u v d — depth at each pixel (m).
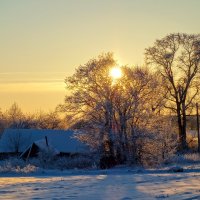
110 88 53.97
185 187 21.83
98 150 53.06
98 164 52.38
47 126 105.06
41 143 63.56
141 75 54.09
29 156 64.19
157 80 55.12
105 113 53.53
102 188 21.61
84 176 32.75
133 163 52.34
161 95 55.62
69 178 29.77
